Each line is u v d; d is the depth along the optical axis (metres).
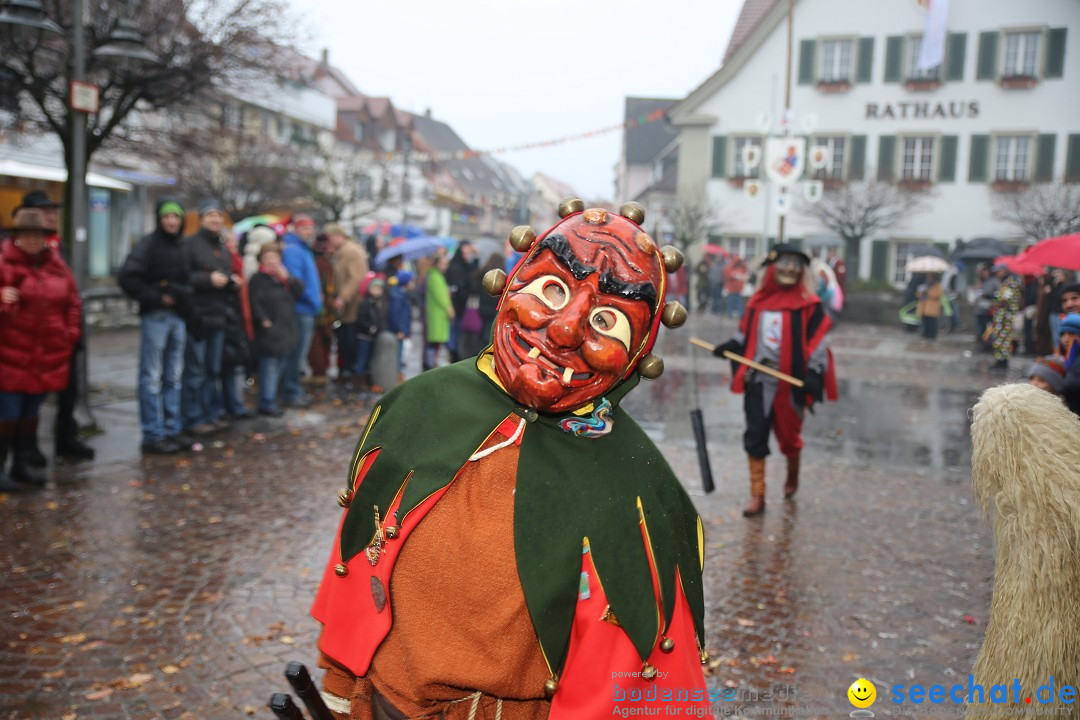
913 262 22.47
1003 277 18.58
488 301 11.84
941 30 29.62
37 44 8.03
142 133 10.59
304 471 6.66
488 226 55.62
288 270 9.16
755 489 5.92
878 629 4.09
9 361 5.70
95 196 20.41
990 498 1.91
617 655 1.74
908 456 8.11
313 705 1.75
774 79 31.62
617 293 1.76
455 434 1.82
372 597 1.84
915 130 30.77
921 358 17.03
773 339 5.88
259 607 4.15
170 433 7.11
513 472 1.80
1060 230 27.23
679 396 11.17
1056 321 15.22
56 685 3.36
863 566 4.96
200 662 3.60
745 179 31.97
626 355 1.78
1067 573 1.79
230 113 17.77
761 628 4.08
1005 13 29.73
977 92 30.22
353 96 45.97
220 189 19.16
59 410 6.64
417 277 13.94
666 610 1.80
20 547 4.78
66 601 4.12
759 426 5.88
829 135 31.55
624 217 1.93
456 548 1.75
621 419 1.95
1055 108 29.67
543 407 1.77
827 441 8.70
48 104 9.95
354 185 24.55
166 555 4.76
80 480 6.13
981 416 1.92
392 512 1.83
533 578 1.71
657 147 48.53
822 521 5.82
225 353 8.27
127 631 3.84
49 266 5.90
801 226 31.77
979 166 30.33
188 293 6.91
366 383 10.71
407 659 1.76
